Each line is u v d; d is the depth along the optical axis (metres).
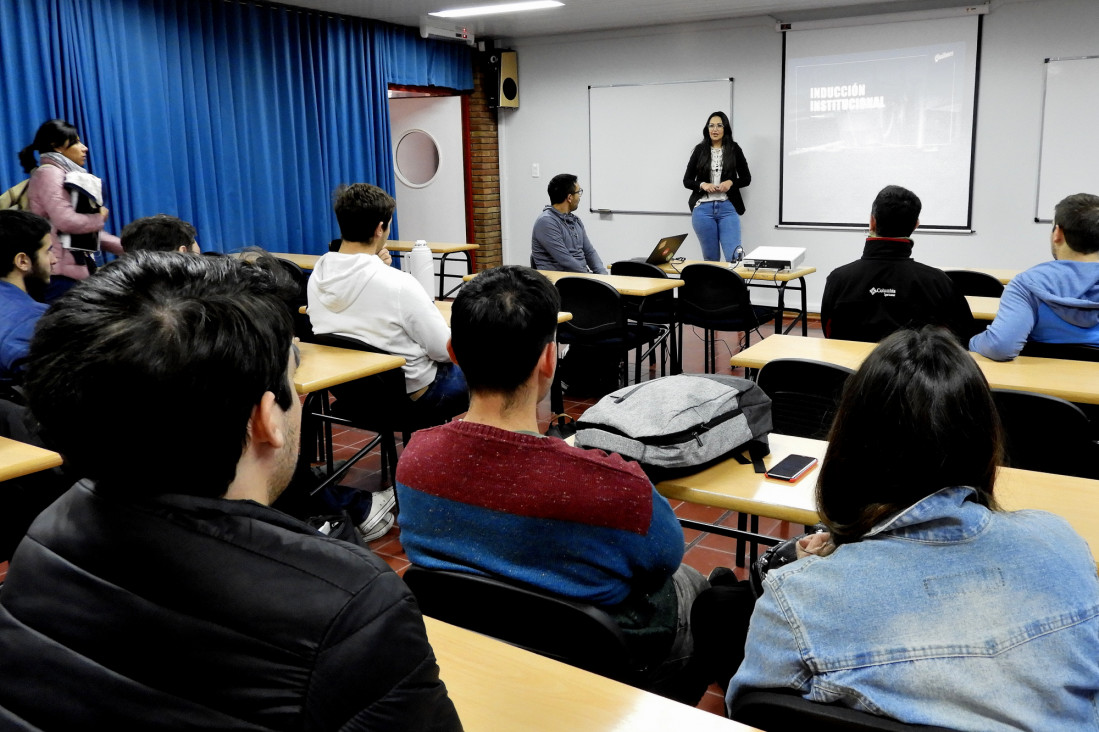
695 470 1.78
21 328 2.41
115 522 0.67
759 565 1.41
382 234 3.16
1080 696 0.89
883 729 0.87
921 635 0.89
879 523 0.96
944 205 6.86
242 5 6.27
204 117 6.09
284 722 0.62
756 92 7.41
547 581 1.28
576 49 8.17
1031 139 6.50
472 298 1.35
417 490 1.33
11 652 0.66
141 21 5.57
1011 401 2.09
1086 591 0.90
